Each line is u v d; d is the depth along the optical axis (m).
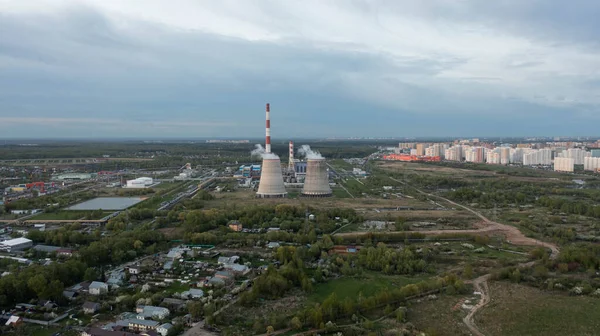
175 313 161.75
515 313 164.38
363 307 165.75
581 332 151.00
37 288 167.12
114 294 178.62
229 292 180.75
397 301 173.62
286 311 164.62
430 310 167.62
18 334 144.50
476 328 153.38
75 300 171.62
